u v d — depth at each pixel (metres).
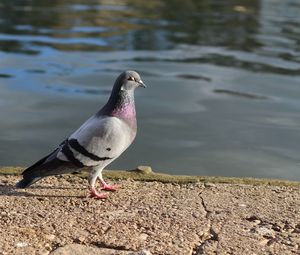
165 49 14.66
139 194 5.60
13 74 11.75
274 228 4.88
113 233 4.71
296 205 5.36
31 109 9.68
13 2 21.48
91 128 5.36
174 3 23.28
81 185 5.87
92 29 17.06
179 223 4.90
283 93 11.09
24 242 4.52
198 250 4.50
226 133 8.92
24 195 5.49
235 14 20.88
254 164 7.77
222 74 12.33
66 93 10.63
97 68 12.51
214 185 5.89
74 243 4.55
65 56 13.52
